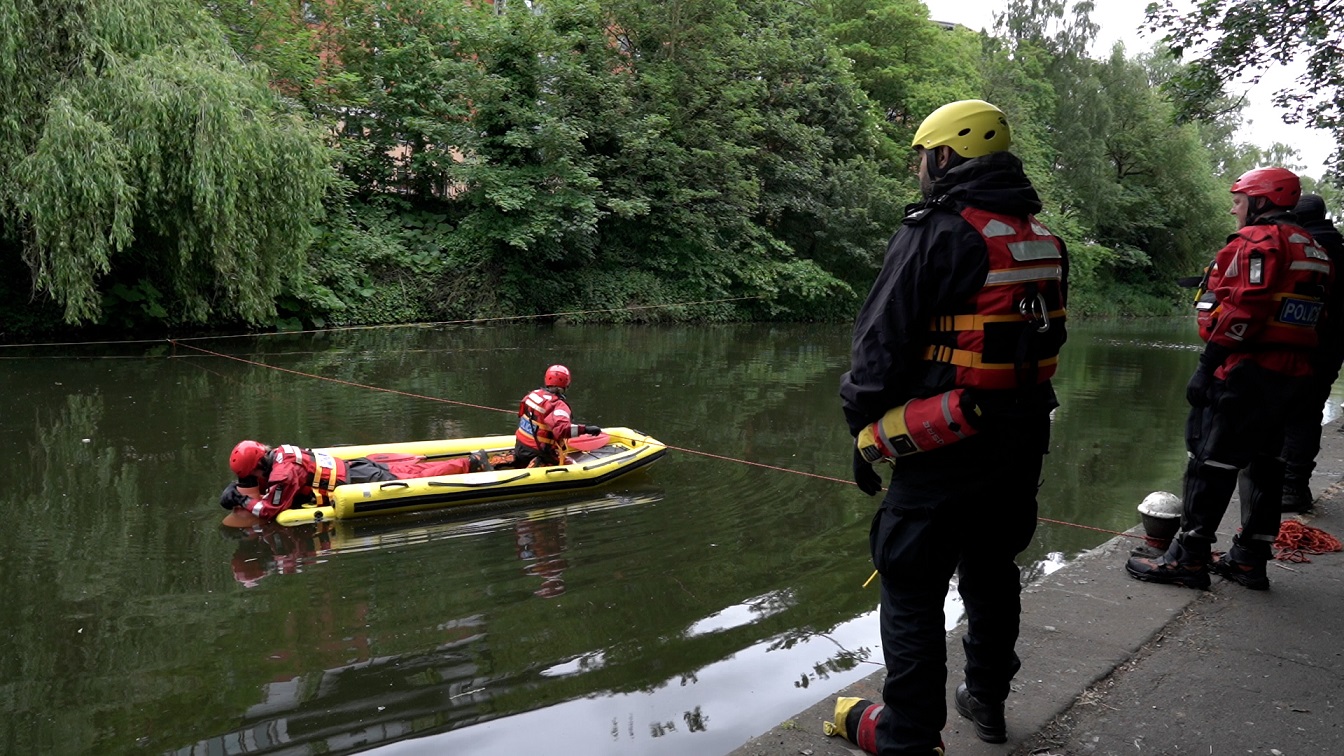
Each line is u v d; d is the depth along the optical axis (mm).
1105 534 6125
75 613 4379
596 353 15695
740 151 23781
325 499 6199
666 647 4059
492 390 11258
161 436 8180
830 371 14336
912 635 2168
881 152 28719
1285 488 5016
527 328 19875
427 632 4203
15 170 11727
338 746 3186
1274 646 3236
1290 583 3877
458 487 6336
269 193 14164
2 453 7445
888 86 29828
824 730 2650
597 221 22609
